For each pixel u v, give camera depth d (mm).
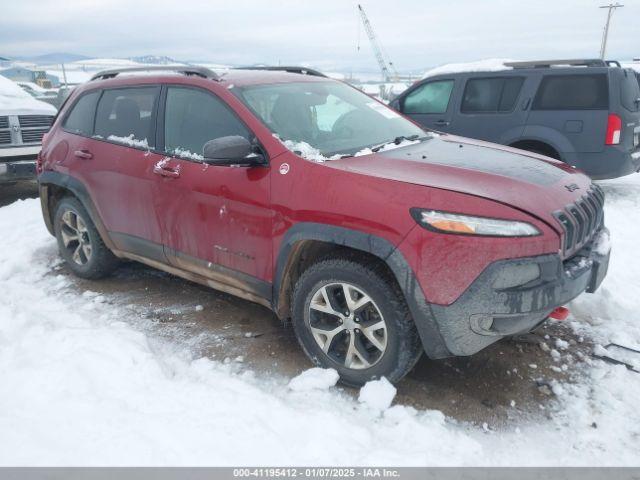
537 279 2479
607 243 3029
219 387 2848
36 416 2521
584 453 2445
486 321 2461
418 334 2699
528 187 2732
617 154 6566
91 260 4340
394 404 2805
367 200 2654
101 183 3957
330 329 2934
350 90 4176
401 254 2533
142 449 2324
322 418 2568
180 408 2627
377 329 2762
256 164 3041
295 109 3449
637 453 2438
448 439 2506
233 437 2418
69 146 4270
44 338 3266
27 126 7148
